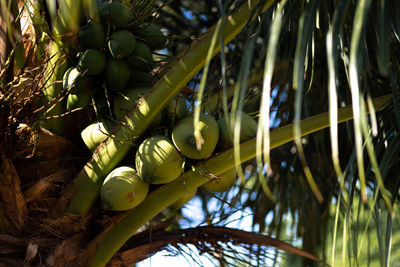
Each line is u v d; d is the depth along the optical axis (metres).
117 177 2.86
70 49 3.08
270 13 3.34
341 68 3.83
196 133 2.74
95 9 2.92
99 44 2.95
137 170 2.83
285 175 4.37
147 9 3.07
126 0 3.01
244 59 2.19
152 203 2.98
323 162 4.22
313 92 4.11
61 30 3.01
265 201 4.38
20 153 3.05
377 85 3.54
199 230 3.37
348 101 3.82
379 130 3.28
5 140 2.92
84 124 3.20
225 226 3.42
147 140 2.83
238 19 2.83
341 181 2.06
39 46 3.19
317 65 3.96
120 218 3.01
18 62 3.14
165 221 3.41
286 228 4.63
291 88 4.13
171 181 2.95
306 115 3.78
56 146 3.12
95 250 3.03
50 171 3.11
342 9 2.18
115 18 2.94
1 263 2.89
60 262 2.96
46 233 3.03
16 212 3.00
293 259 4.28
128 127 2.92
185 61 2.86
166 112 3.08
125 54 2.91
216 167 2.88
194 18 4.83
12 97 2.86
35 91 2.97
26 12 3.31
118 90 3.00
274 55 2.02
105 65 2.96
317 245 4.26
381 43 2.14
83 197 3.00
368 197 4.99
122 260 3.21
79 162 3.18
